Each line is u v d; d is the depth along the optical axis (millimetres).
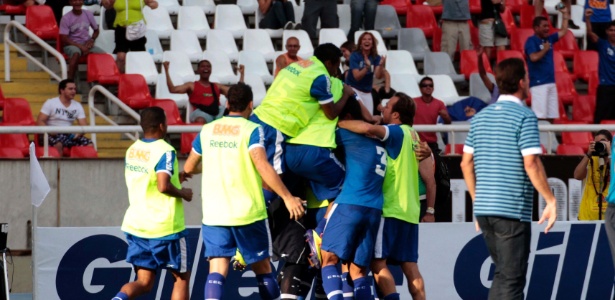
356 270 28750
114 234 33531
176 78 50938
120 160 39406
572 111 52969
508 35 56906
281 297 28969
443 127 39719
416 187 29531
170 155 29344
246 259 27766
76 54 48906
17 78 49219
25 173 39219
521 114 24875
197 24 56281
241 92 28016
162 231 29375
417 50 56188
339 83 29047
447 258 34188
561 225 34750
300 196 29344
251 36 54375
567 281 34750
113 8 51062
